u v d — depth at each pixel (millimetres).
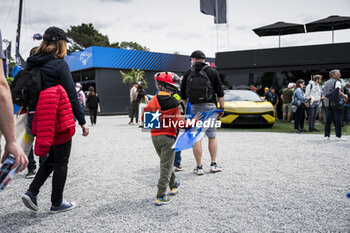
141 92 11781
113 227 2348
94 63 21641
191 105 4078
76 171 4305
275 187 3344
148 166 4547
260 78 14258
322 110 11648
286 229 2252
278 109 14188
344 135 7977
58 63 2531
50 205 2902
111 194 3211
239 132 8766
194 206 2805
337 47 13531
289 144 6402
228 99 10656
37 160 5148
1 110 1222
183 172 4164
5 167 1222
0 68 1234
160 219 2498
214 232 2223
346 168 4184
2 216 2629
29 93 2352
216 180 3695
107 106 22562
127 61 23344
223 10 15695
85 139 7891
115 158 5219
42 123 2352
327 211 2600
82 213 2670
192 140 3078
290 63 13875
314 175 3836
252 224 2357
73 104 2621
